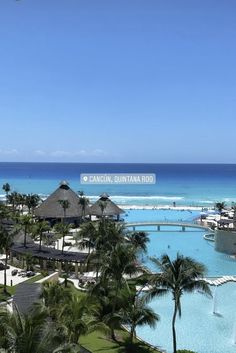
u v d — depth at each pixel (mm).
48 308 31750
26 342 21078
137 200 185125
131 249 44844
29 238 80125
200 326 46375
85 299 35906
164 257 38125
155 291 38344
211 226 103438
